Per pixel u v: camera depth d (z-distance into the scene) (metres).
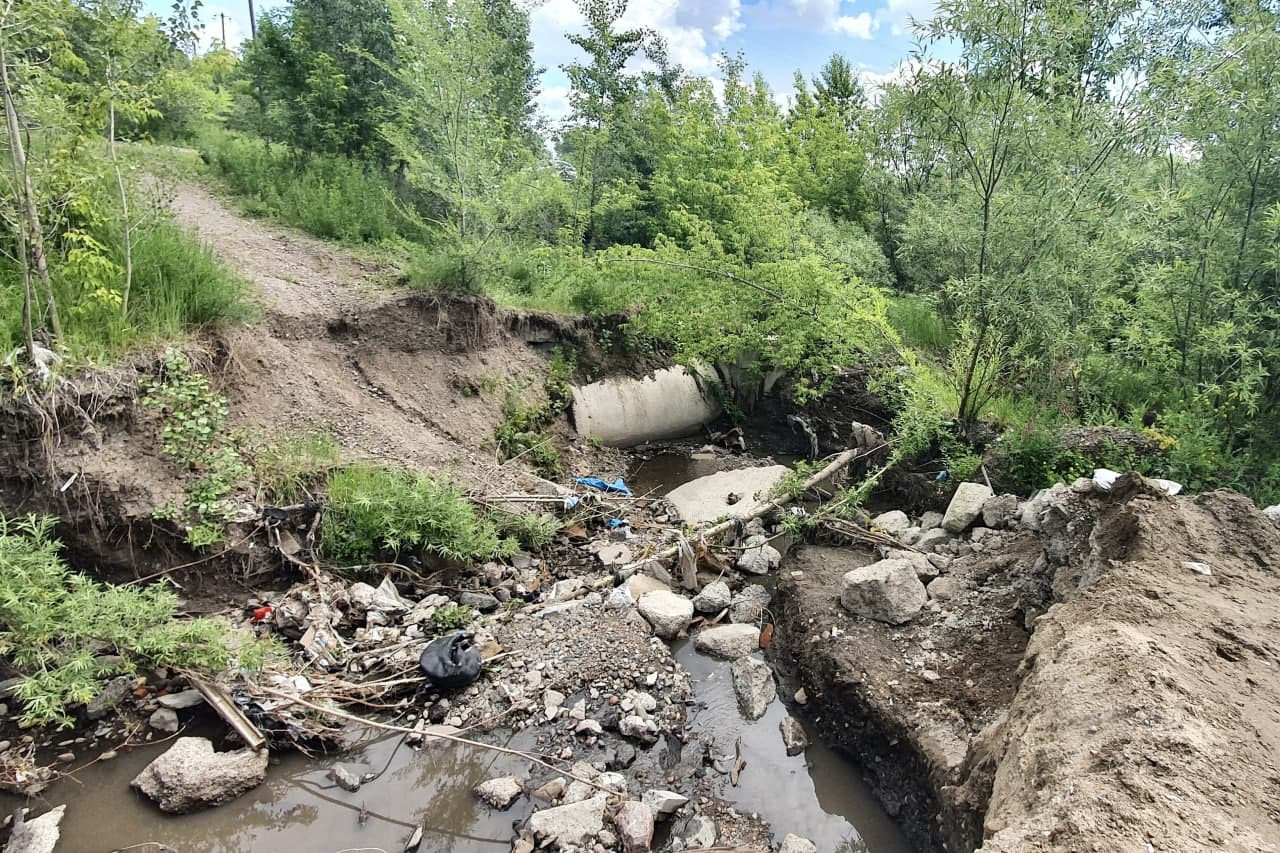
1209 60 6.93
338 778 4.65
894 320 11.09
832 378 10.73
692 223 11.32
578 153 14.03
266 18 12.12
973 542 6.83
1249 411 6.91
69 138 5.88
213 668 5.02
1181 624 3.74
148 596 5.32
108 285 6.52
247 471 6.35
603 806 4.39
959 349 8.59
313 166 12.34
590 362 10.93
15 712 4.89
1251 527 4.76
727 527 7.68
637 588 6.67
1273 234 6.84
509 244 10.40
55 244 6.51
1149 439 7.21
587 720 5.13
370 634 5.68
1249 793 2.64
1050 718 3.25
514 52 13.12
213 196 11.67
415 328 9.06
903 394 8.96
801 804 4.69
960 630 5.48
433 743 4.95
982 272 7.64
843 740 5.07
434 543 6.53
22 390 5.37
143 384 6.07
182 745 4.60
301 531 6.29
